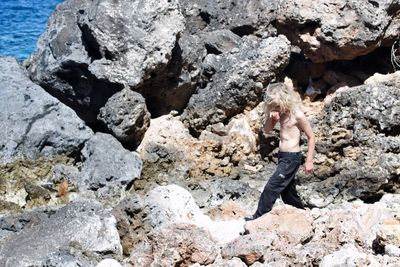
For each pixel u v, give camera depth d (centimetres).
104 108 1133
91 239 823
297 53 1277
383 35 1188
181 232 760
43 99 1145
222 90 1173
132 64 1134
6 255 808
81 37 1175
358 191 1037
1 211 1033
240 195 1045
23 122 1112
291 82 1233
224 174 1125
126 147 1143
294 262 732
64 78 1173
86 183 1072
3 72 1184
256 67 1175
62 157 1119
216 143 1134
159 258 741
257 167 1149
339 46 1181
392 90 1103
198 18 1283
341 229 782
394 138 1074
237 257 736
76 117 1145
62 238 823
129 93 1122
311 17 1190
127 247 866
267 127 901
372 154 1060
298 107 882
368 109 1088
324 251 746
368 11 1167
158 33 1142
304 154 1084
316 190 1054
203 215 885
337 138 1087
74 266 770
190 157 1123
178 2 1194
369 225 821
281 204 927
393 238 752
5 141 1091
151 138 1146
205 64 1223
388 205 923
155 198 884
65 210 873
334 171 1070
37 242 821
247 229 792
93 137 1123
